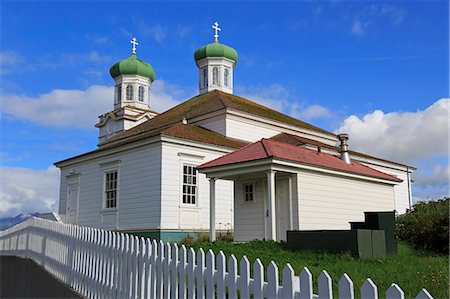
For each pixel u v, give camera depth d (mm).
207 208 19500
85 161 23406
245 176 13602
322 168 13133
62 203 24938
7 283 9977
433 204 13898
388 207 15867
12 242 16672
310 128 27859
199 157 19625
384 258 9273
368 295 3424
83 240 9156
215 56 33656
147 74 42750
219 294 4801
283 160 12102
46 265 11898
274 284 4160
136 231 18859
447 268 7824
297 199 12492
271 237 11758
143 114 40500
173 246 5738
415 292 6277
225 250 9906
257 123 24875
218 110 23422
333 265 8148
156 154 18656
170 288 5703
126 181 20109
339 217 13625
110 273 7559
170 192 18312
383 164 29500
